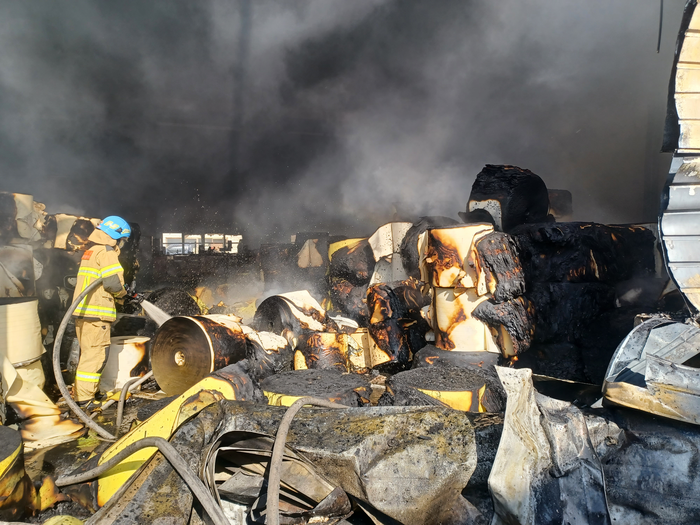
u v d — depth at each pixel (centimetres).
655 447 174
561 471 156
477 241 353
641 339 213
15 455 212
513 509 153
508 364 350
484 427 183
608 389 186
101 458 262
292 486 187
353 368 449
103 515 161
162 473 176
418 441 181
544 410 170
